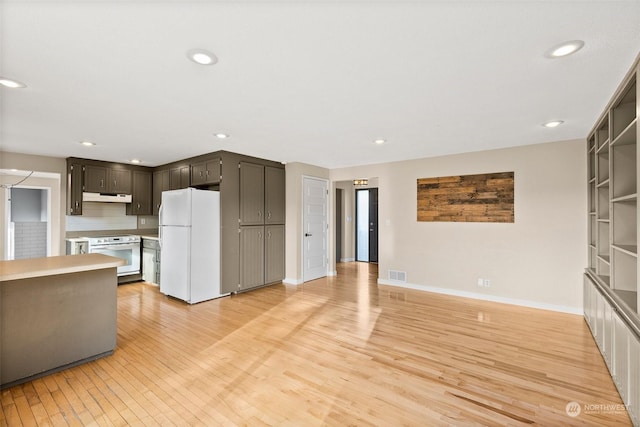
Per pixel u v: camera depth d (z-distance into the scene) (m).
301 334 3.17
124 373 2.40
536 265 4.04
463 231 4.61
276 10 1.42
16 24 1.51
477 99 2.51
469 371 2.41
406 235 5.20
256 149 4.45
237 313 3.87
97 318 2.64
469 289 4.56
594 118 2.98
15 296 2.23
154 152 4.64
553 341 2.97
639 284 1.85
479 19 1.48
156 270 5.32
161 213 4.71
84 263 2.51
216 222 4.54
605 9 1.40
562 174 3.87
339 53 1.81
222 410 1.94
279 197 5.55
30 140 3.87
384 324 3.46
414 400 2.04
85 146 4.22
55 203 5.12
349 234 8.52
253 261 5.04
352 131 3.46
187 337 3.10
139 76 2.10
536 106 2.66
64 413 1.91
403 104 2.62
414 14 1.44
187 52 1.80
